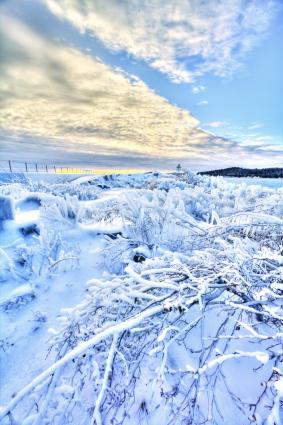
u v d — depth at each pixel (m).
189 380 2.06
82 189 12.30
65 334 2.22
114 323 1.99
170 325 1.84
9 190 8.47
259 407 1.79
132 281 2.26
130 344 2.08
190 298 2.04
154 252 4.07
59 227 5.15
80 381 1.83
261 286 2.14
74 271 4.25
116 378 2.07
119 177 20.97
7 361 2.64
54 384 1.72
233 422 1.74
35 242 4.70
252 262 2.24
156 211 4.59
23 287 3.65
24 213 5.66
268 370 2.09
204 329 2.56
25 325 3.13
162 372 1.65
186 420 1.71
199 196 6.45
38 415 1.60
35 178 16.16
